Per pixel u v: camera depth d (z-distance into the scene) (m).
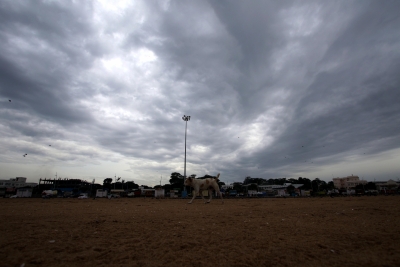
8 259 3.94
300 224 7.75
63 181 92.25
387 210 12.42
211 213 11.20
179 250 4.72
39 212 11.84
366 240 5.52
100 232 6.31
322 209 13.41
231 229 6.83
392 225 7.45
